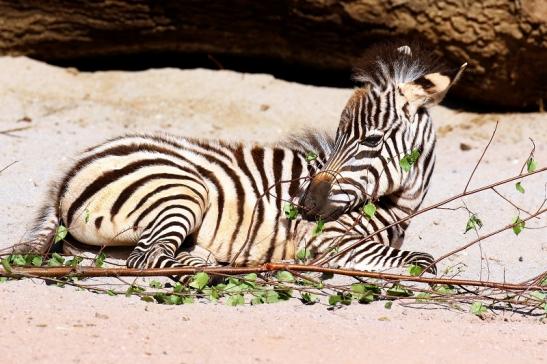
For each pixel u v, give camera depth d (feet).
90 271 30.55
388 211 37.27
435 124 58.49
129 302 29.48
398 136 36.52
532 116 58.59
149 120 56.54
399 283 31.73
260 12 58.80
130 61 64.13
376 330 27.96
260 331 27.12
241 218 36.17
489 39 55.98
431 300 31.53
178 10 59.52
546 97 58.34
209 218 35.99
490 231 41.70
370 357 25.34
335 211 35.81
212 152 36.73
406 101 36.96
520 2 54.75
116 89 60.70
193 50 62.08
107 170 35.32
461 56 57.11
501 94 58.34
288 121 57.41
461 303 31.96
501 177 49.26
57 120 55.83
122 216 34.86
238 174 36.47
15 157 48.96
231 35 60.54
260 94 60.13
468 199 45.62
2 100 57.77
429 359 25.49
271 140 54.75
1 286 30.09
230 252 36.27
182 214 34.27
